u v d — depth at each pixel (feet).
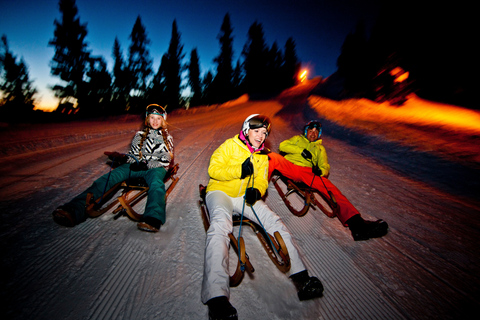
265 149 7.38
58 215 6.62
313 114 46.14
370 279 6.48
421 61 41.68
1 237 6.80
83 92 64.34
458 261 7.43
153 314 4.85
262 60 126.21
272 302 5.43
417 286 6.33
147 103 81.51
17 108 49.06
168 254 6.68
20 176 11.91
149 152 8.77
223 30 116.67
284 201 10.41
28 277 5.48
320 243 7.99
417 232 8.99
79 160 15.42
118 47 76.59
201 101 104.47
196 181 12.48
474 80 35.65
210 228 5.84
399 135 24.02
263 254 7.07
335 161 18.30
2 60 50.70
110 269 5.96
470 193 12.59
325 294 5.84
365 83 47.24
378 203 11.37
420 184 14.05
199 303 5.21
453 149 18.71
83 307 4.87
